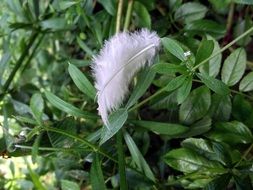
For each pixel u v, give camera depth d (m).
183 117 0.16
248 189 0.14
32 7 0.21
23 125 0.19
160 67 0.13
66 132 0.15
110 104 0.15
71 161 0.18
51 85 0.24
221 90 0.14
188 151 0.15
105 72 0.15
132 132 0.18
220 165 0.15
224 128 0.16
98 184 0.14
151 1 0.19
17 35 0.24
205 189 0.14
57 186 0.21
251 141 0.15
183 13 0.19
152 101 0.17
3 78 0.23
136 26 0.19
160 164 0.18
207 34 0.18
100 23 0.20
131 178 0.16
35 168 0.22
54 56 0.26
